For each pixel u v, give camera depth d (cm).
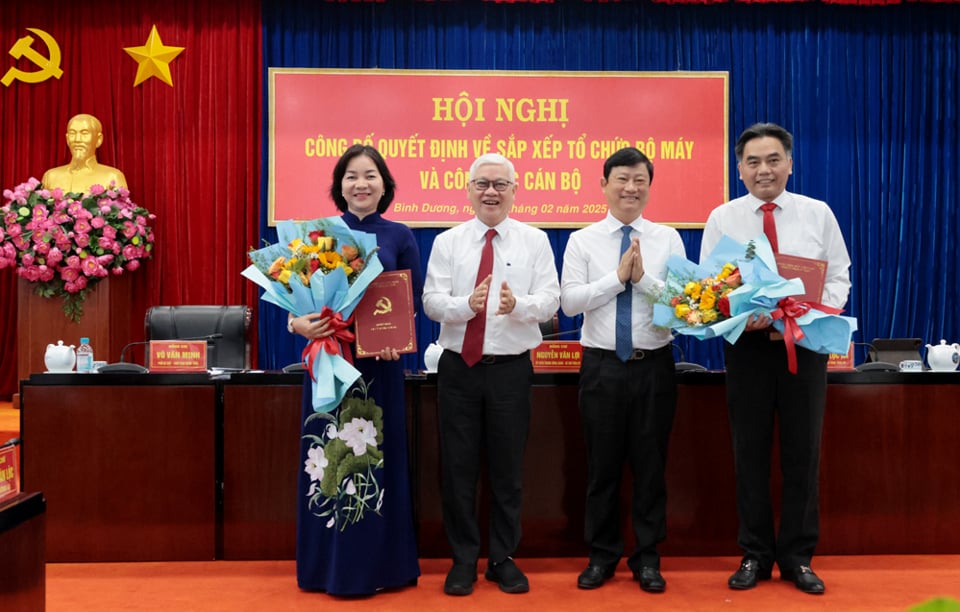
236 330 408
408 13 552
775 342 243
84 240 488
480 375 244
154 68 548
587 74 549
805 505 245
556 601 234
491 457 247
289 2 551
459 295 251
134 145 551
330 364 232
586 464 280
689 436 281
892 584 250
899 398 283
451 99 548
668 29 555
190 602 236
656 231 258
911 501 282
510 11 553
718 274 236
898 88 562
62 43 550
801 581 242
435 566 273
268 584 253
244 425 280
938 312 567
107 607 232
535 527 279
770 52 558
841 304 248
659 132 552
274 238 551
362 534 238
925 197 568
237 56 553
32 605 162
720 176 553
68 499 277
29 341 500
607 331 247
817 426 244
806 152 560
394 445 246
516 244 253
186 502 278
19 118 552
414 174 549
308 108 545
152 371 288
